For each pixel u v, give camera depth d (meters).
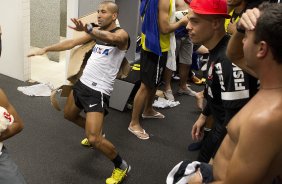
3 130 1.51
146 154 3.00
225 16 1.68
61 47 2.53
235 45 1.38
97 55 2.50
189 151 3.10
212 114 1.98
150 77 3.09
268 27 0.88
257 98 0.95
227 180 0.95
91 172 2.67
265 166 0.88
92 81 2.48
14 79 4.27
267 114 0.87
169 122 3.62
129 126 3.33
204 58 2.60
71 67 2.64
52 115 3.47
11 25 4.06
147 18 2.96
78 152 2.91
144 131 3.30
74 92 2.55
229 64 1.58
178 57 4.16
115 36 2.37
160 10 2.90
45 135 3.11
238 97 1.56
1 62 4.34
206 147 1.92
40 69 4.64
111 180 2.53
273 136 0.86
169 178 1.41
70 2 3.63
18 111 3.48
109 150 2.45
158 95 4.12
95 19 2.56
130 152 3.01
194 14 1.70
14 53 4.17
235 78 1.56
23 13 3.92
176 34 3.81
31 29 5.12
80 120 2.73
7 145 2.89
